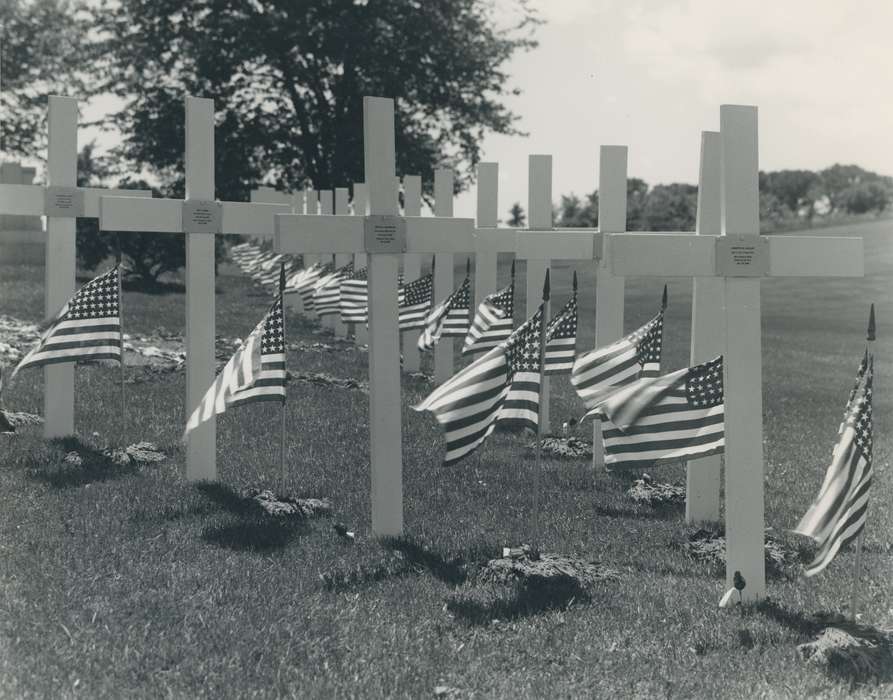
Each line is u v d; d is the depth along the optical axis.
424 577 8.66
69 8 51.78
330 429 14.05
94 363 18.52
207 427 11.29
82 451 12.34
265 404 15.57
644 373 11.17
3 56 51.31
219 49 41.62
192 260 11.27
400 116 44.69
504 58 44.62
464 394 9.05
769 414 18.08
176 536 9.40
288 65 42.38
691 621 7.84
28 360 11.77
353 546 9.36
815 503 7.50
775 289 47.38
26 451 12.23
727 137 8.19
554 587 8.45
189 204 11.24
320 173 44.56
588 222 78.56
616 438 8.63
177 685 6.62
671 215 80.31
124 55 43.03
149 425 13.92
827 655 7.11
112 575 8.42
